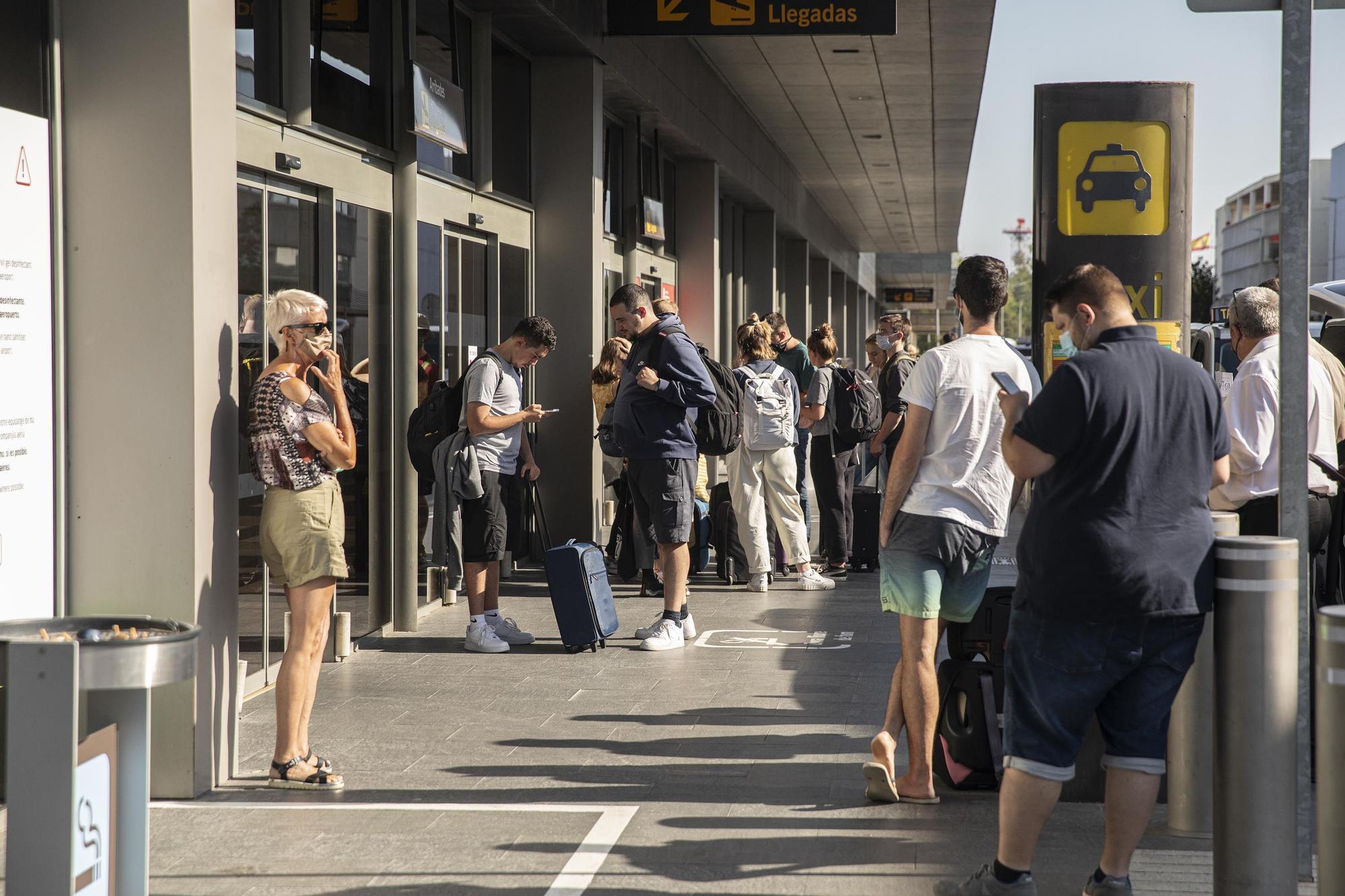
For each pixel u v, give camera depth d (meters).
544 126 11.46
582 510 11.59
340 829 4.81
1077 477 3.81
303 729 5.37
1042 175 5.75
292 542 5.21
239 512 6.61
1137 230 5.70
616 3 10.38
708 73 15.62
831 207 30.33
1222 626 3.85
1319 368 5.62
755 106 17.94
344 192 7.64
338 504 5.32
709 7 10.28
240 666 6.58
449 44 9.44
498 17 10.19
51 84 4.93
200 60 5.00
